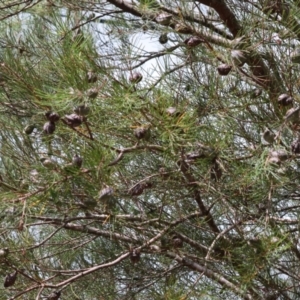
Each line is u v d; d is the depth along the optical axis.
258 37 2.26
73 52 2.11
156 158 2.64
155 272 3.14
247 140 2.42
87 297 3.16
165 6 2.50
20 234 2.45
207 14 2.68
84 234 3.11
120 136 2.29
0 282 2.80
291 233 2.55
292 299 2.75
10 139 2.59
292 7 2.23
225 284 2.57
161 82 2.20
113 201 2.18
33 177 2.25
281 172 2.06
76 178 2.13
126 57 2.46
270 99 2.30
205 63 2.41
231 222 2.49
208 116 2.37
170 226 2.62
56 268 3.07
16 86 2.32
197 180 2.50
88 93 1.99
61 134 2.38
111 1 2.73
